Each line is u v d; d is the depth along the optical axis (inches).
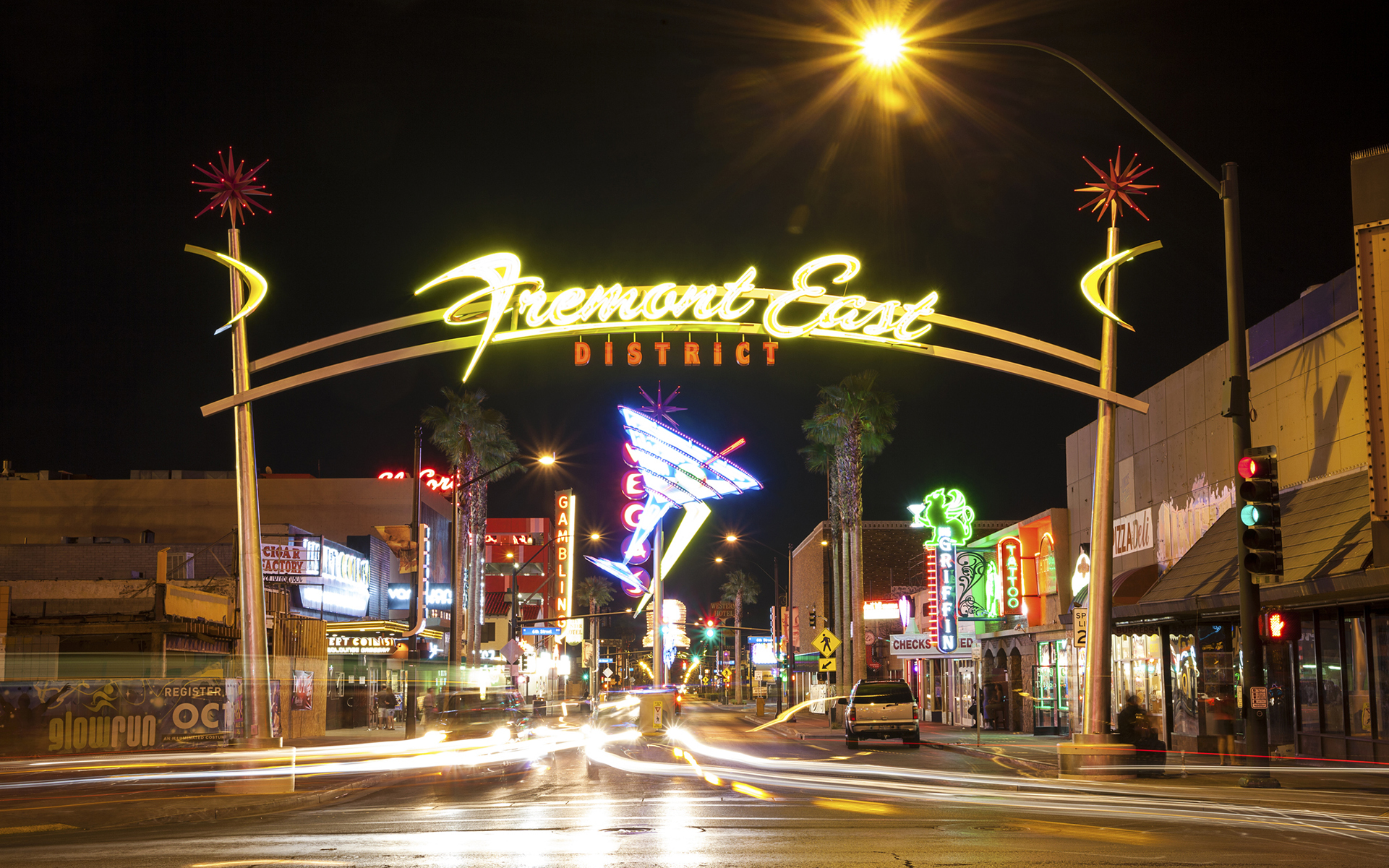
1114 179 850.1
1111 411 849.5
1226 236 746.2
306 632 1496.1
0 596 1116.5
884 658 2714.1
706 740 1651.1
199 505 2546.8
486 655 2920.8
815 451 2468.0
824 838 510.3
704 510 2073.1
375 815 661.9
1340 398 897.5
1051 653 1583.4
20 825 609.9
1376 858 438.9
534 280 844.0
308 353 824.3
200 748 1160.8
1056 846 477.7
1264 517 720.3
